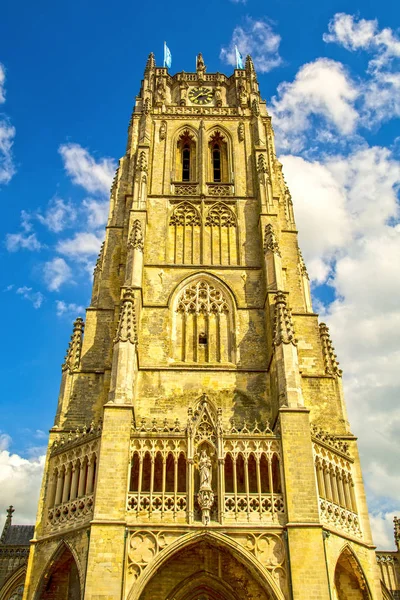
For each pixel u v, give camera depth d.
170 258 58.44
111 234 61.59
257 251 58.88
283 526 39.88
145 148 64.69
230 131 69.38
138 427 47.19
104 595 36.47
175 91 77.31
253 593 41.97
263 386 50.12
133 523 39.56
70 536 40.38
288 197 66.12
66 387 50.25
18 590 64.50
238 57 83.06
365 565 42.78
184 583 42.03
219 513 40.38
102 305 56.16
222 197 62.72
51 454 45.72
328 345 53.72
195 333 53.88
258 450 42.94
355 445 47.81
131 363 46.06
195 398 49.25
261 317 54.38
